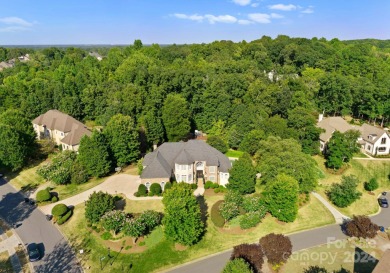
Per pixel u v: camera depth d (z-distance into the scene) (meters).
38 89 102.00
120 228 44.59
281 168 54.38
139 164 64.31
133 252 42.59
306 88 94.31
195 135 85.88
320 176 66.19
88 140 61.59
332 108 96.38
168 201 44.00
